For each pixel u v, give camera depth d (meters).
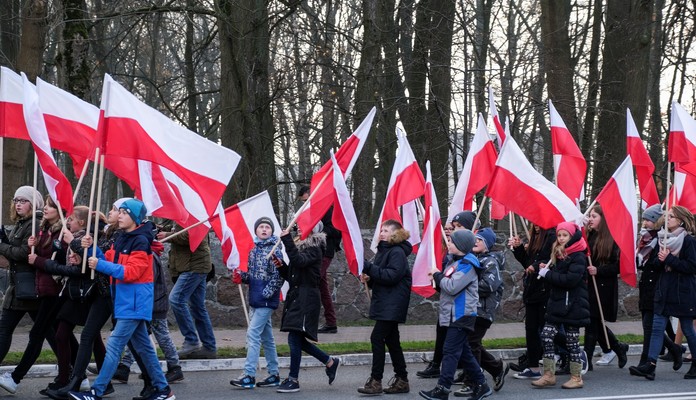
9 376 10.80
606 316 13.45
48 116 10.99
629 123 15.30
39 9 18.36
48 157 10.18
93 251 9.71
